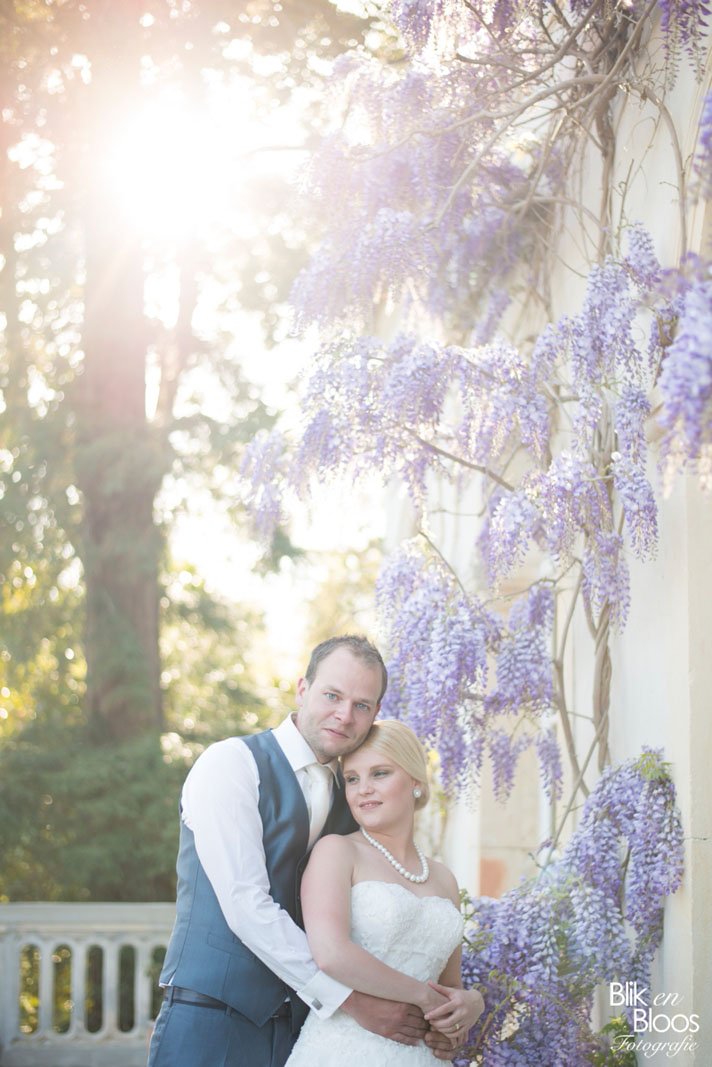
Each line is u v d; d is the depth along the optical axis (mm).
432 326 5047
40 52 6277
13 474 8641
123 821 8148
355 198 4348
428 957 2863
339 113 4496
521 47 4199
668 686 3381
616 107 3875
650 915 3312
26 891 8242
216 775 2936
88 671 8805
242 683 12586
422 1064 2754
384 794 2971
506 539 3559
